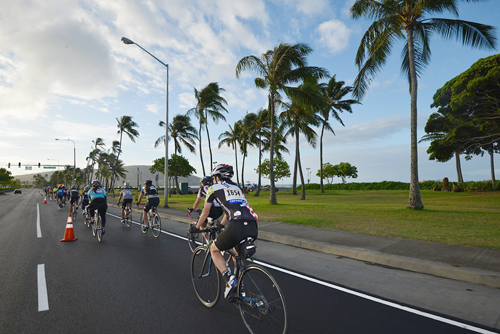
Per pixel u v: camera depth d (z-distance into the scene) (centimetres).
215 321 342
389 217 1194
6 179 12475
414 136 1393
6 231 1045
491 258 562
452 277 492
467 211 1352
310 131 3347
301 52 1950
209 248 369
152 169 6175
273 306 283
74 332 315
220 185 335
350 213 1364
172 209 1798
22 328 325
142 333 313
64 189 2350
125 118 4941
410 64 1388
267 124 3994
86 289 449
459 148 3244
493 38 1316
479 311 362
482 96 2703
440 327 322
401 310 367
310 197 3306
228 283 326
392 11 1379
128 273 532
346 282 475
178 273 532
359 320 340
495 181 3409
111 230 1066
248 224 317
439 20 1372
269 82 1978
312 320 341
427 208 1534
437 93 3675
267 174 6309
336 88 3728
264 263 591
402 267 553
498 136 3083
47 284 471
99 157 7700
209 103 3406
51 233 997
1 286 462
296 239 767
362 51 1520
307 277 500
